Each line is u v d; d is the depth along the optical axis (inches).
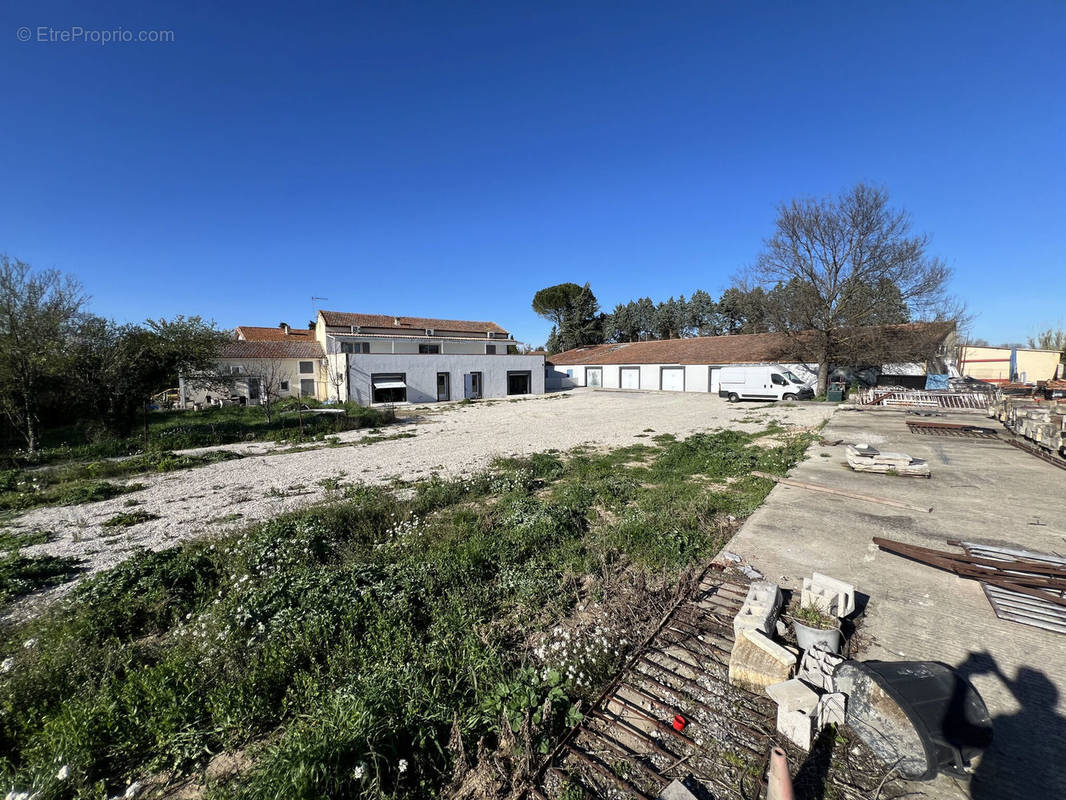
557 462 431.8
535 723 112.8
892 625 145.1
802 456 410.6
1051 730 102.8
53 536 283.4
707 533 233.8
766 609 140.6
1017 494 283.0
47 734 115.2
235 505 341.7
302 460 514.0
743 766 101.0
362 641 151.4
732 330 2428.6
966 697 94.8
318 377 1360.7
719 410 900.6
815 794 92.1
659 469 391.2
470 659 138.6
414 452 539.8
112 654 150.4
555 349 2534.5
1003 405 602.9
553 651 142.6
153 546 261.3
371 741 102.4
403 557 222.1
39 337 585.3
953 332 1085.8
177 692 128.4
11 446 621.9
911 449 433.1
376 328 1555.1
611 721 116.0
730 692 123.0
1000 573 169.9
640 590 177.8
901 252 926.4
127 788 106.9
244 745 117.6
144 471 473.7
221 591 193.5
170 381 693.9
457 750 108.5
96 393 618.8
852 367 1119.0
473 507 305.7
